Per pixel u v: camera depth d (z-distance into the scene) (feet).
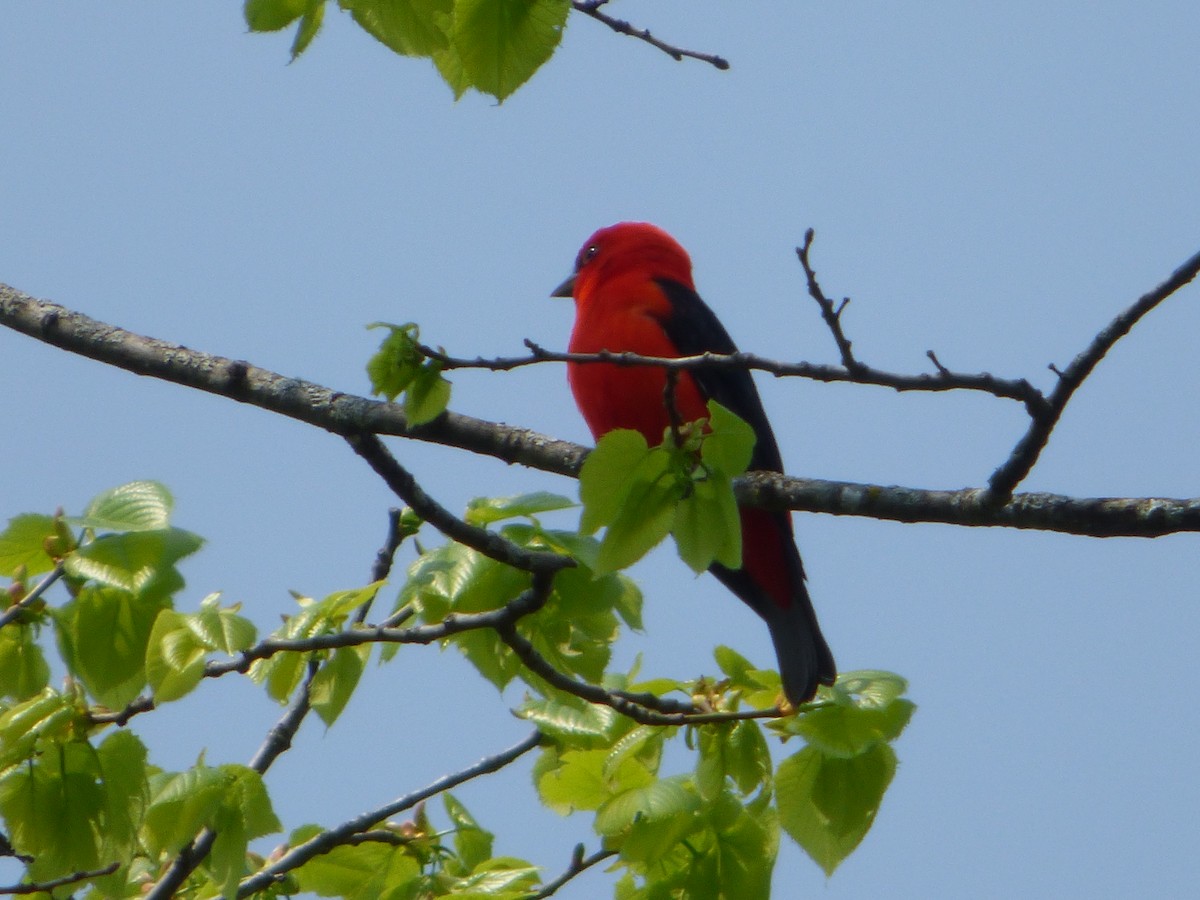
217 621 25.71
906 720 26.71
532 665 27.30
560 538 27.45
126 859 26.05
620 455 21.88
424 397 24.82
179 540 25.40
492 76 22.31
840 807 26.71
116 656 25.50
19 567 25.85
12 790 25.82
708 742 27.66
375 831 30.86
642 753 28.37
